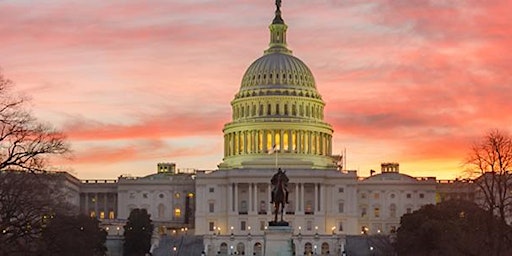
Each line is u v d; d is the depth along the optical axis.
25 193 118.69
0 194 105.25
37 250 111.75
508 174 139.38
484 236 141.38
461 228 173.50
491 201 135.00
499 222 137.50
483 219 143.88
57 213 132.88
